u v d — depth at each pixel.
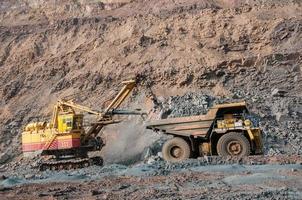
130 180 27.94
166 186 24.22
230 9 82.56
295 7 81.19
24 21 105.81
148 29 84.81
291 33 75.31
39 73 84.19
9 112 77.44
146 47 80.69
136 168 35.12
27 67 87.69
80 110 53.50
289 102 60.44
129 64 77.75
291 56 71.25
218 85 69.62
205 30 80.31
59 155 49.50
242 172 28.31
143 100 68.62
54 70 83.56
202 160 35.00
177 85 71.56
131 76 75.12
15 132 73.25
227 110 38.22
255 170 28.92
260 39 75.88
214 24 80.62
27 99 79.75
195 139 38.69
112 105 52.22
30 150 50.72
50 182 30.55
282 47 73.69
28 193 25.03
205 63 73.44
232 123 37.78
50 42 91.44
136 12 96.50
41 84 82.31
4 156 67.75
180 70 73.12
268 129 52.31
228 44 76.69
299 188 21.52
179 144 38.38
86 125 51.25
